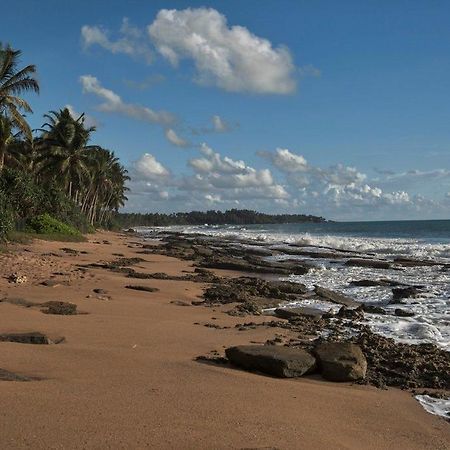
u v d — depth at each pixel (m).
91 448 4.63
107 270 24.64
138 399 6.21
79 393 6.26
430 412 7.23
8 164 46.91
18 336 9.09
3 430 4.88
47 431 4.94
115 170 86.38
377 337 11.80
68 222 52.16
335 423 6.33
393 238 72.88
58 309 12.73
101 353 8.62
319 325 13.69
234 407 6.30
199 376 7.73
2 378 6.61
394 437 6.13
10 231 33.31
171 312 14.34
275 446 5.14
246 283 22.64
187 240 63.72
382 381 8.64
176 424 5.45
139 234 92.94
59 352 8.45
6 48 32.94
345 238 69.31
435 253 43.69
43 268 21.72
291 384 7.95
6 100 33.09
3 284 16.83
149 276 23.41
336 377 8.45
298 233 98.94
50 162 50.59
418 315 15.95
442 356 10.35
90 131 52.69
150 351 9.30
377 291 22.14
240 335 11.71
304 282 25.41
